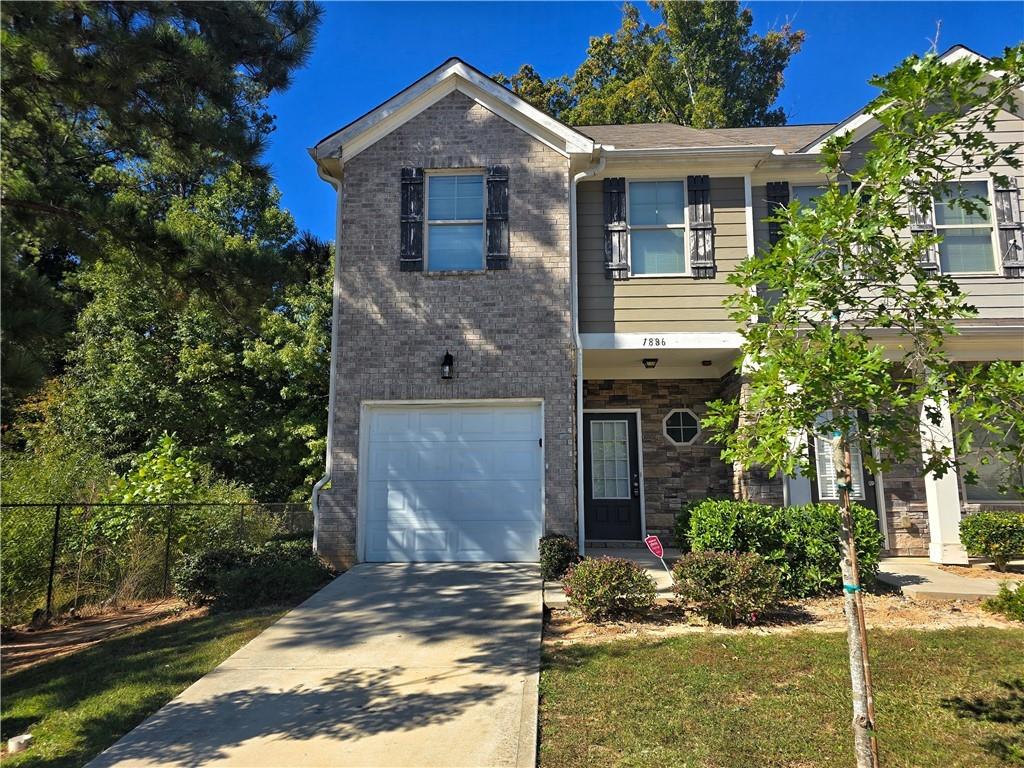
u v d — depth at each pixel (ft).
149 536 32.65
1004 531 30.66
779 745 14.29
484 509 32.55
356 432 32.94
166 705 17.87
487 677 18.67
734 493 37.24
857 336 13.12
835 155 13.57
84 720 17.24
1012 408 11.84
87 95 25.43
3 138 25.70
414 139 35.17
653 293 35.32
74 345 63.10
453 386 33.04
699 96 92.43
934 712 15.81
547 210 34.24
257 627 24.23
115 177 52.65
